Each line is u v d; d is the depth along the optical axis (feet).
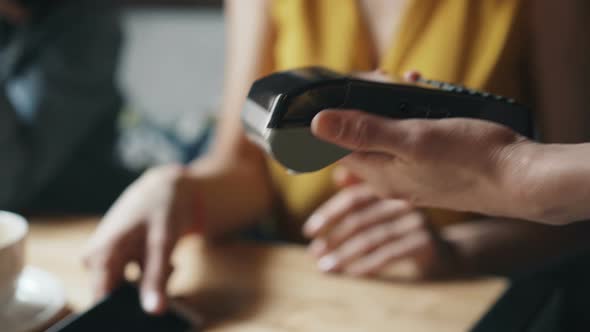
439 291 2.12
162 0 5.19
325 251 2.39
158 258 2.20
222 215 2.76
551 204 1.34
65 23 4.21
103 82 4.47
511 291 2.01
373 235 2.36
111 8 4.67
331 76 1.51
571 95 2.68
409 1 2.83
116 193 4.57
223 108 3.29
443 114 1.50
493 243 2.53
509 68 2.82
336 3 2.99
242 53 3.21
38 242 2.53
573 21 2.67
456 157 1.38
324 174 3.07
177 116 5.42
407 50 2.85
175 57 5.31
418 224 2.39
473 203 1.49
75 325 1.77
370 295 2.10
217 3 5.03
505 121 1.57
